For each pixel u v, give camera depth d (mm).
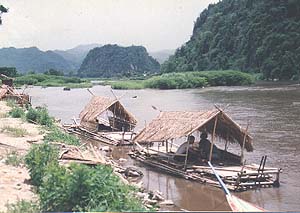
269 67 97562
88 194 10414
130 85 86625
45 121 28875
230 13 134000
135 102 52469
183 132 18188
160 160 19266
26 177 14031
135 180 16984
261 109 40125
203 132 19156
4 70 102062
